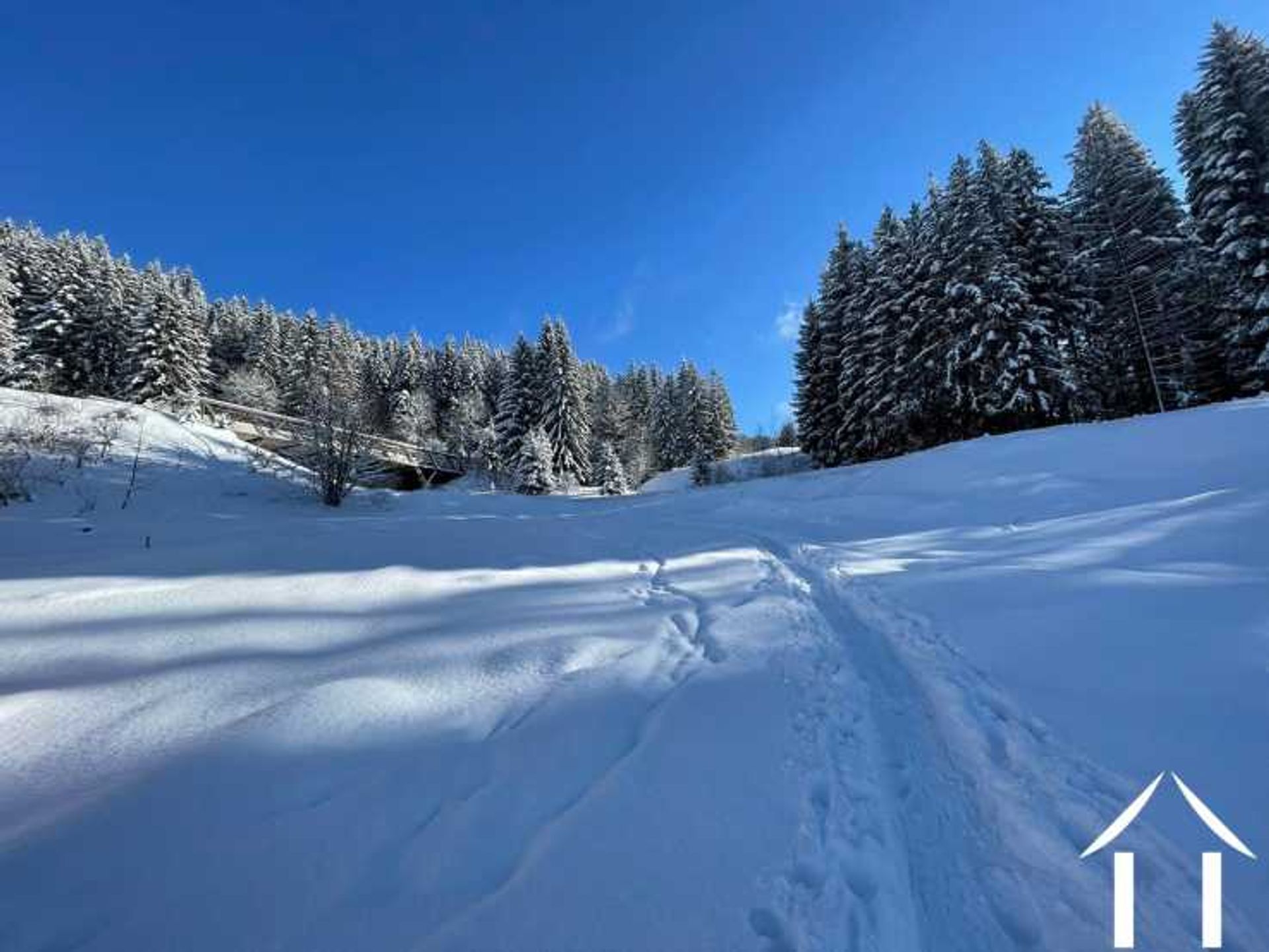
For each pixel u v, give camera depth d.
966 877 2.09
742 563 7.11
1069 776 2.51
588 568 6.94
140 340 28.45
